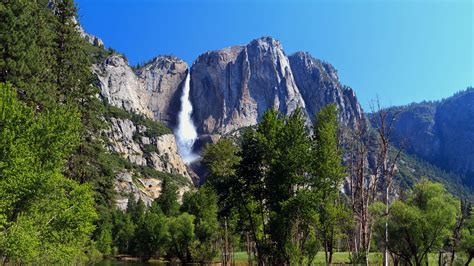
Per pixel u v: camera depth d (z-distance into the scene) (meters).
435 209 35.22
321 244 40.56
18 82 30.91
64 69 40.66
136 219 113.31
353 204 32.28
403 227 34.38
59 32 41.38
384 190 32.41
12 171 22.80
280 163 37.31
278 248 36.41
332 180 36.97
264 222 41.38
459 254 37.66
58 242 27.03
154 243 84.56
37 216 25.11
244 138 41.31
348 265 43.03
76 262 33.94
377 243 36.97
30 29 34.50
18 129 24.50
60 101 38.69
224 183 42.38
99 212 41.97
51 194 26.34
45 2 43.19
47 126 26.47
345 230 40.69
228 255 61.69
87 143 40.16
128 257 95.44
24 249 22.92
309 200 35.28
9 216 25.14
